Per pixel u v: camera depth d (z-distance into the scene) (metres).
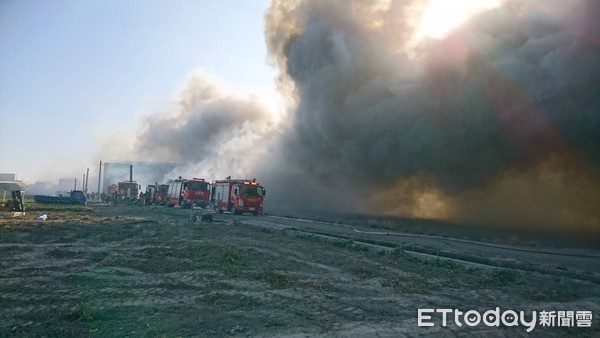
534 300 8.62
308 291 8.59
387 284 9.44
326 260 12.12
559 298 8.84
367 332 6.22
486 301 8.35
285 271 10.34
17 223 20.23
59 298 7.56
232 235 17.38
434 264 11.79
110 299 7.57
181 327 6.16
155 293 8.09
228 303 7.50
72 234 16.98
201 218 23.67
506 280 10.08
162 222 23.09
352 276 10.19
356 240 17.34
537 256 14.51
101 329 6.02
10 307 6.98
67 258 11.66
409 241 17.30
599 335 6.97
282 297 8.05
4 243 14.17
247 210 33.34
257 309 7.22
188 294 8.09
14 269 10.06
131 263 10.91
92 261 11.25
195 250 12.97
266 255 12.52
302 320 6.67
